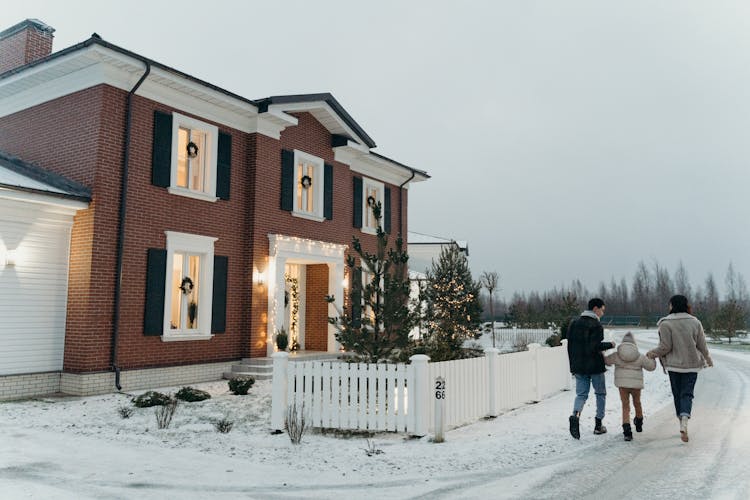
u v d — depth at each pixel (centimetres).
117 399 1070
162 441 775
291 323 1770
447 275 2216
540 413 990
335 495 540
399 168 2117
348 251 1844
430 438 773
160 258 1274
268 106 1491
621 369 771
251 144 1518
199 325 1362
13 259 1105
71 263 1187
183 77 1291
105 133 1193
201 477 603
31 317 1127
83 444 749
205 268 1377
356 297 1042
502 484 568
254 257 1473
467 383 903
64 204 1131
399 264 1053
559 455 680
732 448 696
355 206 1931
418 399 786
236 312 1455
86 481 581
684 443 727
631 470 603
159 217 1285
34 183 1133
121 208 1213
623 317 6919
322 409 827
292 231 1609
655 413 964
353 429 838
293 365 838
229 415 946
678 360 742
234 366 1412
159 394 1033
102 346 1160
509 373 1040
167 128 1311
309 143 1692
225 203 1445
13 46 1466
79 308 1157
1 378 1068
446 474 611
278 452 714
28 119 1333
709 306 7388
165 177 1297
